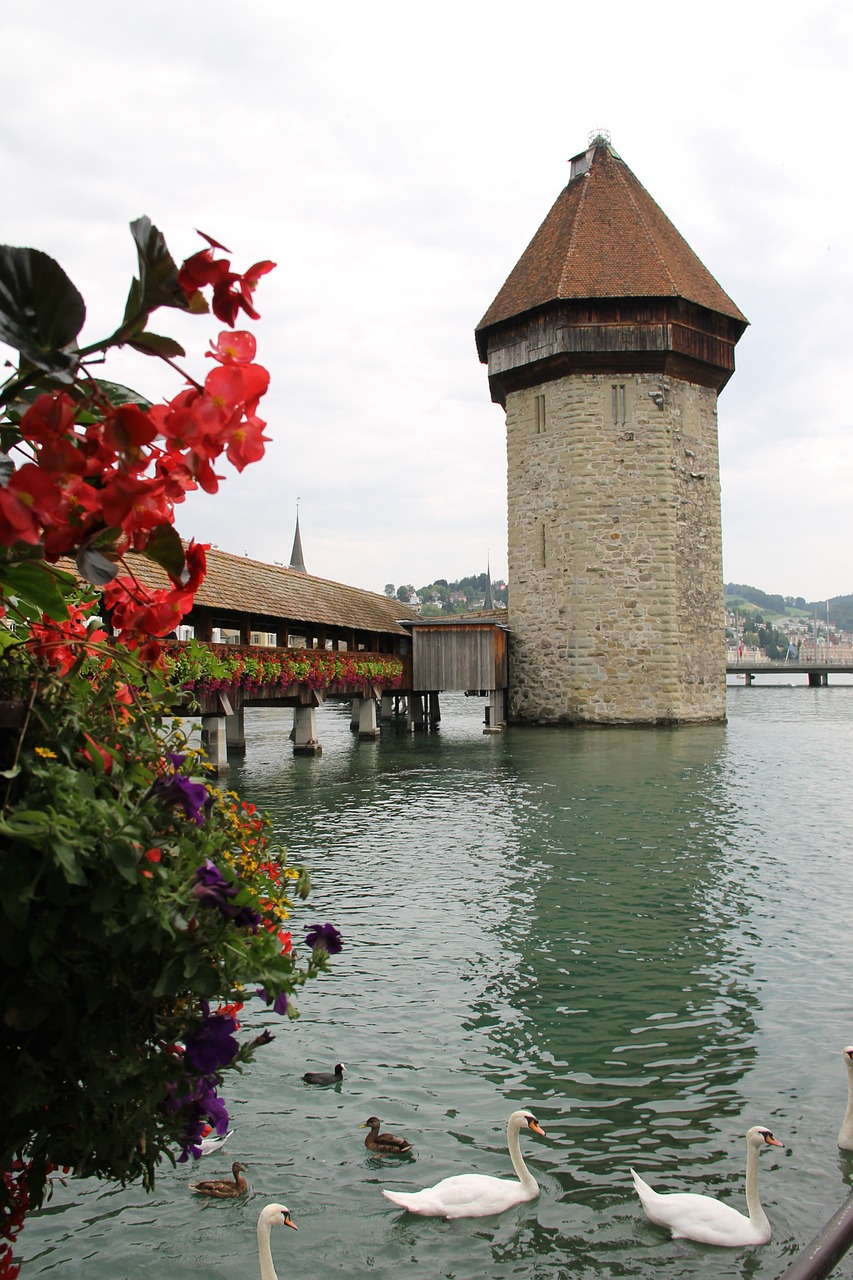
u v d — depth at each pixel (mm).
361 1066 6426
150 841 1726
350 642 28000
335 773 21016
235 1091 6113
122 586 2055
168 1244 4711
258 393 1666
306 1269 4516
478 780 19453
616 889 10703
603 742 26359
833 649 153625
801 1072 6270
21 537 1533
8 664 1871
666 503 29453
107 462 1670
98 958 1693
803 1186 5086
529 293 30609
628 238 30391
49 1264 4559
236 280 1582
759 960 8336
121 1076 1660
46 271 1529
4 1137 1729
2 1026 1717
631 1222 4820
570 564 30000
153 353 1664
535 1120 5094
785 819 14922
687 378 30453
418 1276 4434
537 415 31078
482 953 8570
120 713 2006
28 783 1747
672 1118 5750
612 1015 7199
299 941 8859
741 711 49625
